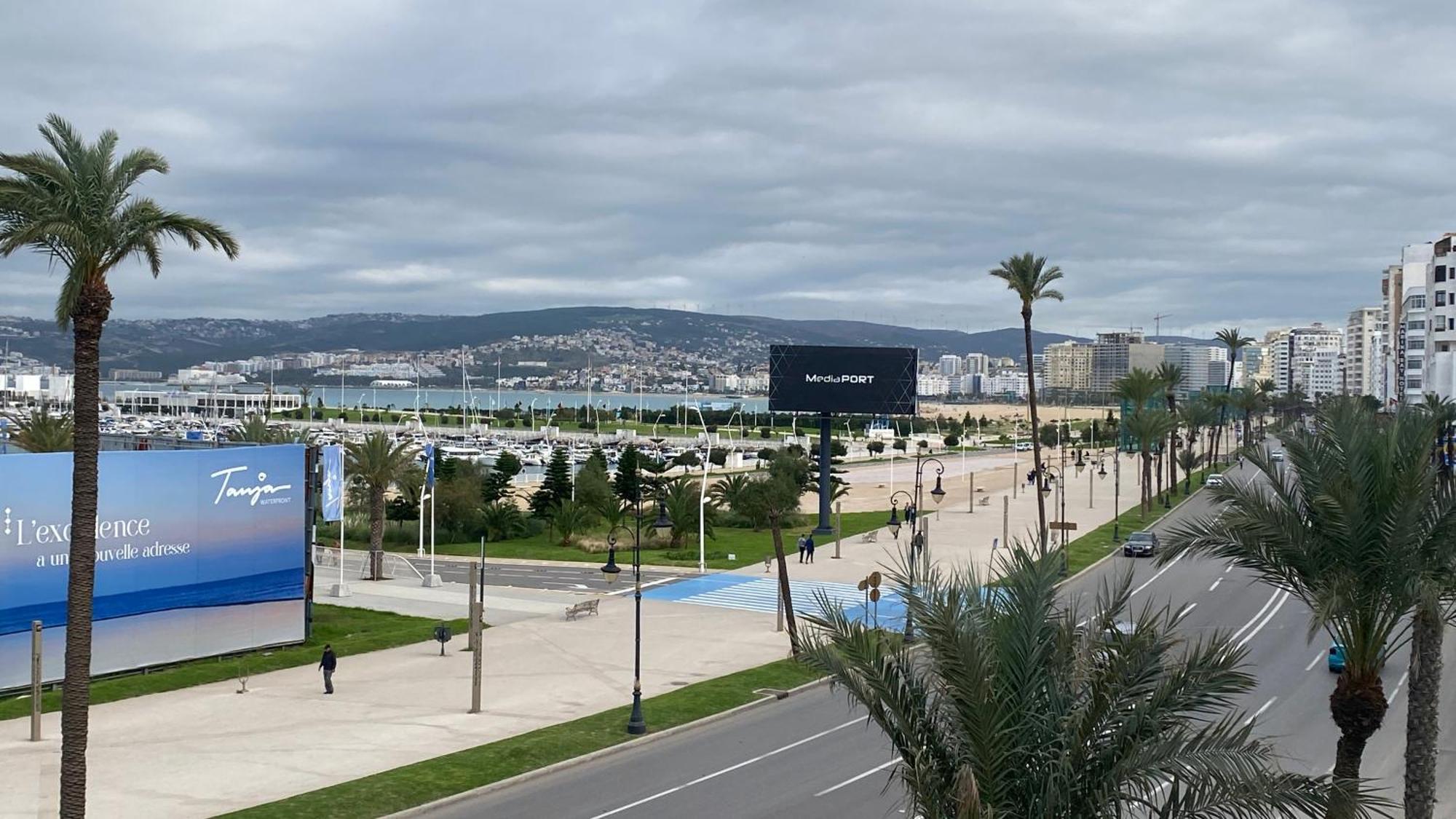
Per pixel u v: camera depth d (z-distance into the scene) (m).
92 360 25.00
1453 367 137.62
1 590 44.00
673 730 39.38
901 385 98.00
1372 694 21.77
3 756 35.94
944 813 15.41
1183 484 149.50
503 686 46.66
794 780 33.34
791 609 54.22
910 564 17.58
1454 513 20.47
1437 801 30.58
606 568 58.72
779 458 128.25
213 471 51.38
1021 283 75.25
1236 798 14.87
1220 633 19.33
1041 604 16.23
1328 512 20.91
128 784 32.88
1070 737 15.50
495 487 109.56
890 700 16.23
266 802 31.03
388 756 36.09
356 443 79.19
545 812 30.38
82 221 24.47
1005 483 155.00
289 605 54.53
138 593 48.56
